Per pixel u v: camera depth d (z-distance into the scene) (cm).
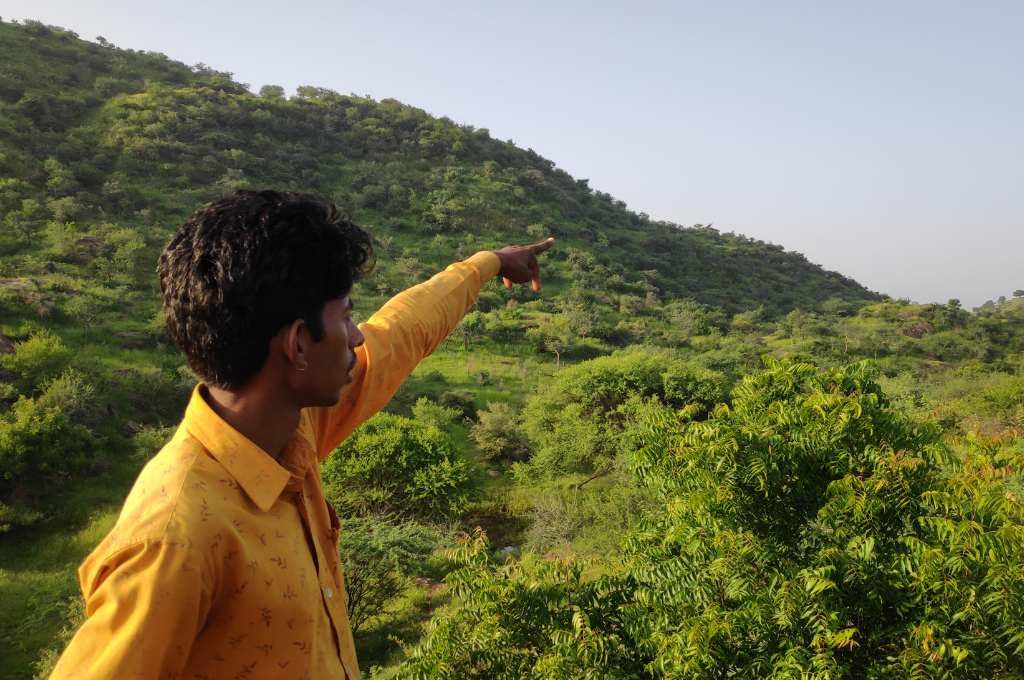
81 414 3356
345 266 94
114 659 69
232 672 82
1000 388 3612
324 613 93
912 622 486
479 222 11419
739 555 523
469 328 7150
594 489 2925
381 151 13400
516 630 598
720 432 579
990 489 525
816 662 454
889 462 532
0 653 1736
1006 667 454
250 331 86
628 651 580
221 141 11250
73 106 10894
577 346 7194
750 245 17738
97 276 6194
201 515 78
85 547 2448
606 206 16200
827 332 9550
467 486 2780
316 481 101
